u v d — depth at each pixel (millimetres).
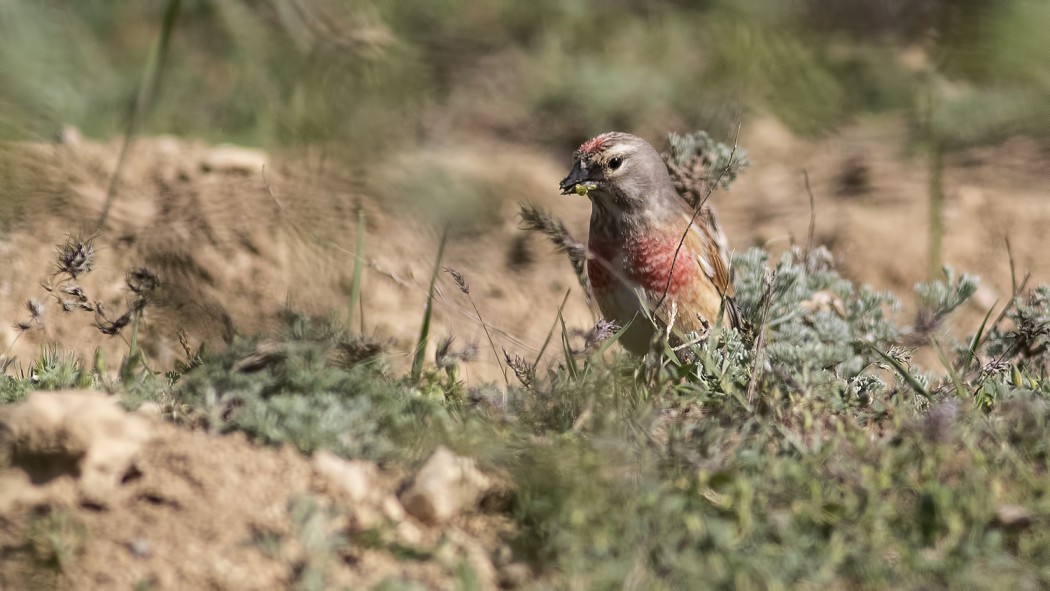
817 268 10930
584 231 14406
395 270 11883
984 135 16266
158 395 7305
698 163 10969
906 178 15633
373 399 7289
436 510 6523
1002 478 6961
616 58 17953
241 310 11070
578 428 7426
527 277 13070
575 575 6090
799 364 8461
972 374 9188
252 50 14500
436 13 17328
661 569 6102
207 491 6402
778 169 16609
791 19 15109
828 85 15477
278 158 12891
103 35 16266
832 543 6289
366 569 6148
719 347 9359
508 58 18062
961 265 13781
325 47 11602
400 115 12484
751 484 6664
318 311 11000
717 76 16078
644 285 10633
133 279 10414
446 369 8719
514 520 6652
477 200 12727
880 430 7781
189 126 15367
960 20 12258
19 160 12273
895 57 15414
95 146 13102
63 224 11703
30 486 6352
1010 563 6250
